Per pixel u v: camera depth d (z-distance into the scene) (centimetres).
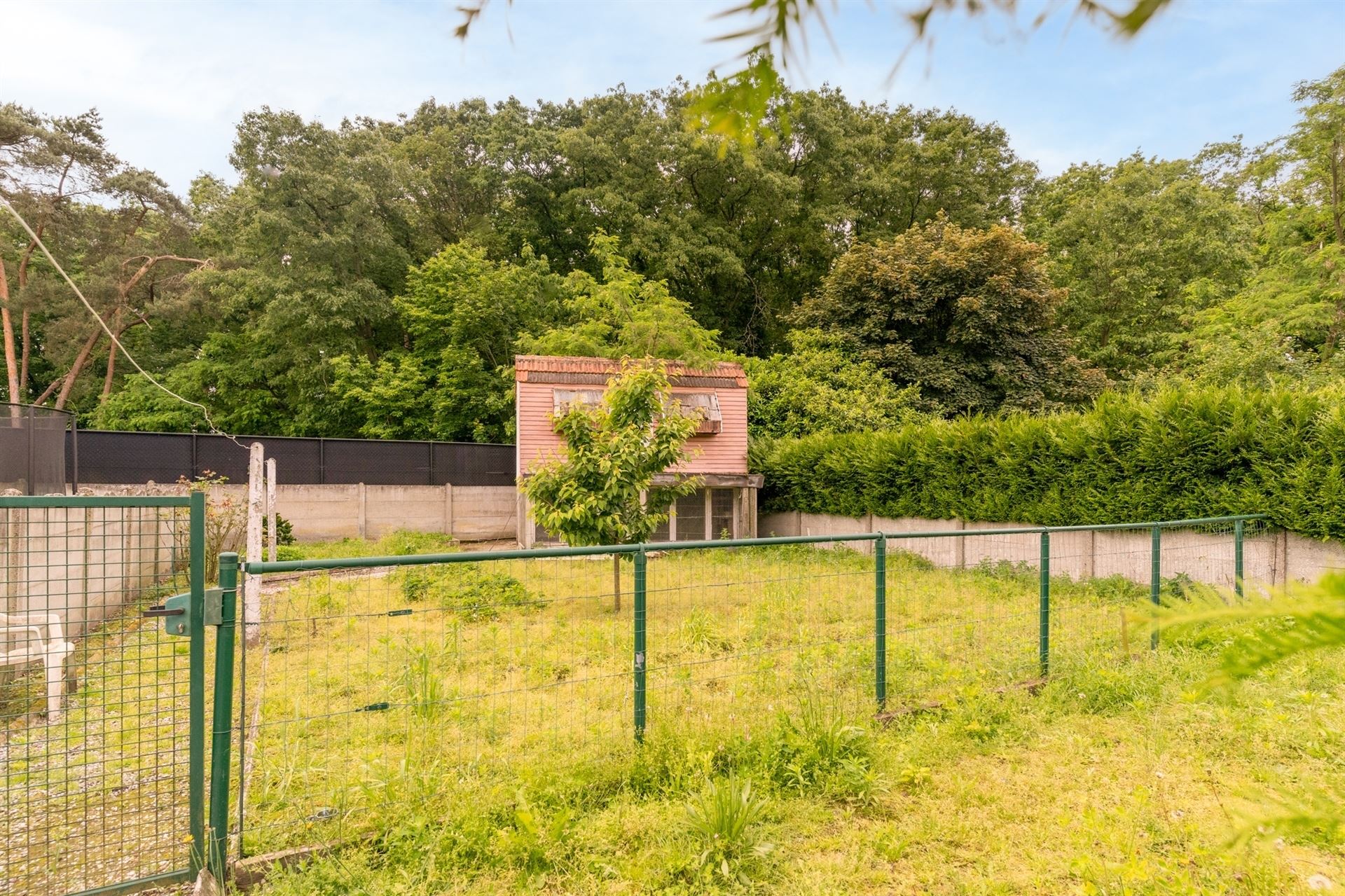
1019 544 1123
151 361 2439
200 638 312
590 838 334
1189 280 2158
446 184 2672
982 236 1862
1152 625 52
